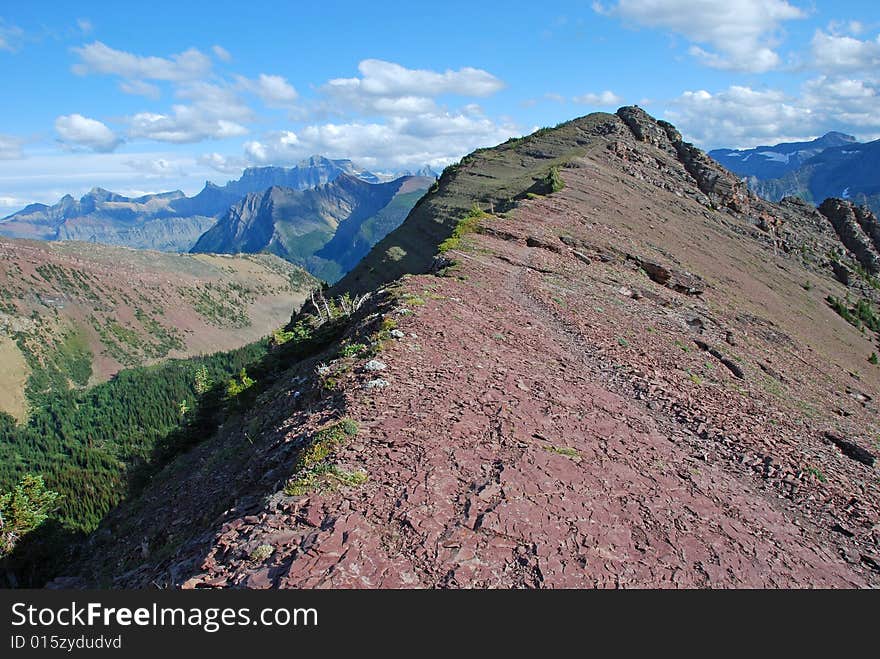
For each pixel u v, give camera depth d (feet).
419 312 68.54
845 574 35.19
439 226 285.84
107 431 627.87
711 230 315.99
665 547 31.50
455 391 46.39
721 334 132.67
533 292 100.58
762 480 48.08
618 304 115.75
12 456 575.79
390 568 24.70
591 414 50.03
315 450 33.94
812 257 373.61
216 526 31.60
